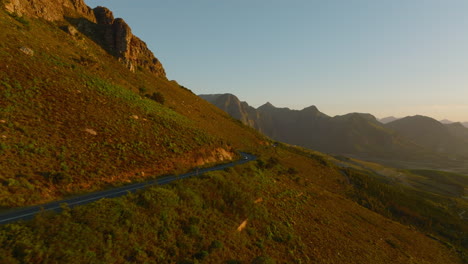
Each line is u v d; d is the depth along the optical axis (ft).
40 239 35.78
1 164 56.95
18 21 172.35
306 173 252.21
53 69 127.65
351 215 138.10
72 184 63.93
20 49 125.18
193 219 57.82
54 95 103.04
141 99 175.83
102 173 74.38
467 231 241.55
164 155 106.42
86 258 35.73
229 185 81.51
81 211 43.78
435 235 226.38
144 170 89.20
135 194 57.11
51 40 185.88
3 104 79.36
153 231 48.52
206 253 49.42
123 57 287.28
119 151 90.89
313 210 113.29
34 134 74.74
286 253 66.64
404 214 254.47
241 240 61.57
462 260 145.18
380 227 139.64
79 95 116.37
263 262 54.29
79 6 309.01
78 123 94.02
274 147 347.36
